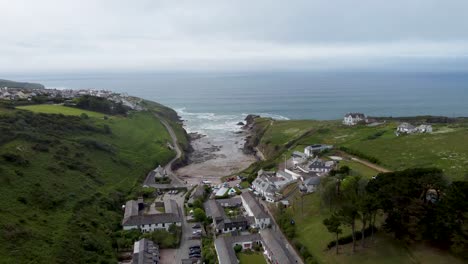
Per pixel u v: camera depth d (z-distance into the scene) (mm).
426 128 171750
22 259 64125
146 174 148000
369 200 69375
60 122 154625
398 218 71188
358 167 128500
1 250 63875
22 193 86500
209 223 101938
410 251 69188
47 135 133500
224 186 133875
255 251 82938
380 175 84312
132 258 78750
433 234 66688
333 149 156875
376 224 79750
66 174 109438
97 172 124375
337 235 73000
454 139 150375
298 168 139750
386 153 139750
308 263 73438
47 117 154750
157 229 95688
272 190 116438
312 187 111750
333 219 72125
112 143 165250
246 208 108688
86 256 74500
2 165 93375
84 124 167875
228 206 113000
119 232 91500
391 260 67812
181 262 79625
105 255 78562
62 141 132625
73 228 82750
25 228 72812
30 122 140375
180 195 127875
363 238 74062
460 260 63594
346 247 75250
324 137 186125
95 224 90125
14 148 106688
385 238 75375
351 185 88312
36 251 67875
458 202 63312
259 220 95125
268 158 175750
